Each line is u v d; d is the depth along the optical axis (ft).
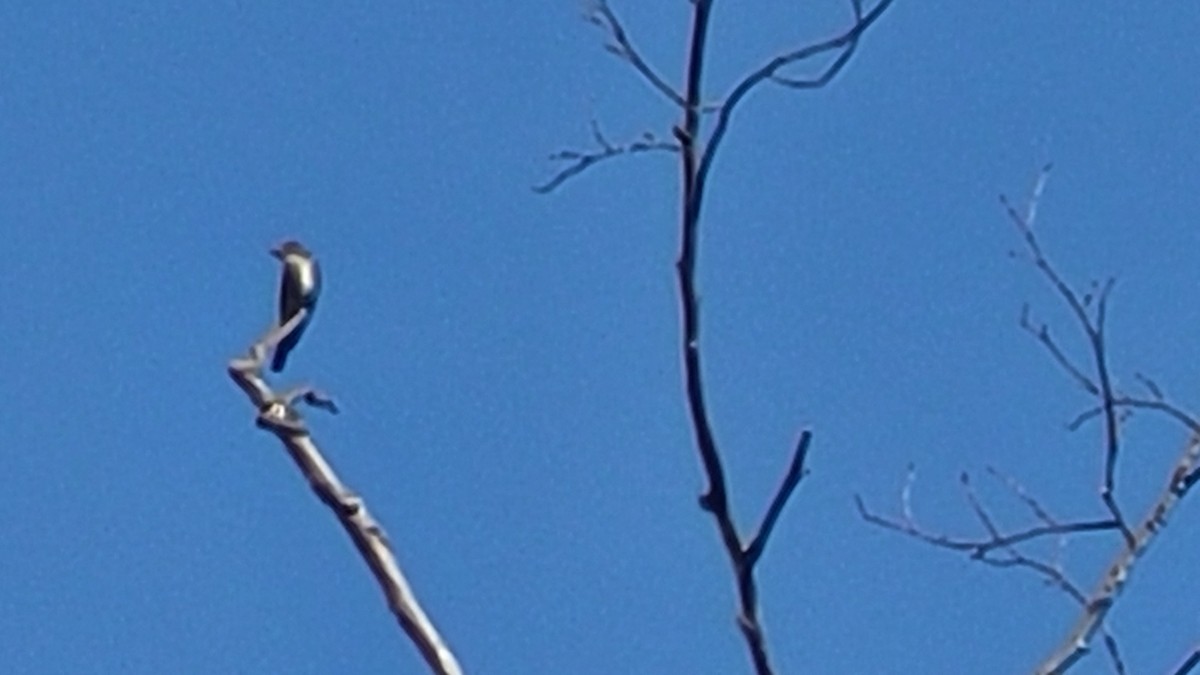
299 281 30.04
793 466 33.30
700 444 33.76
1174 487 36.45
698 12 34.99
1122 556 36.06
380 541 30.01
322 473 29.96
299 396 30.04
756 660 33.45
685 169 34.78
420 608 29.91
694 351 34.01
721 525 33.58
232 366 29.94
